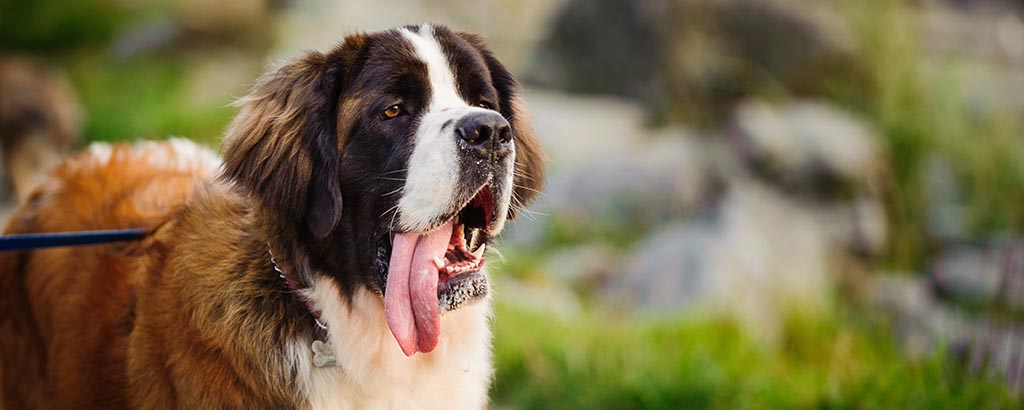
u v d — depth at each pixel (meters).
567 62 15.77
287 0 21.14
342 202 4.18
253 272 4.14
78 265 4.74
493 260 4.95
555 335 8.06
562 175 12.26
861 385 6.92
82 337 4.57
